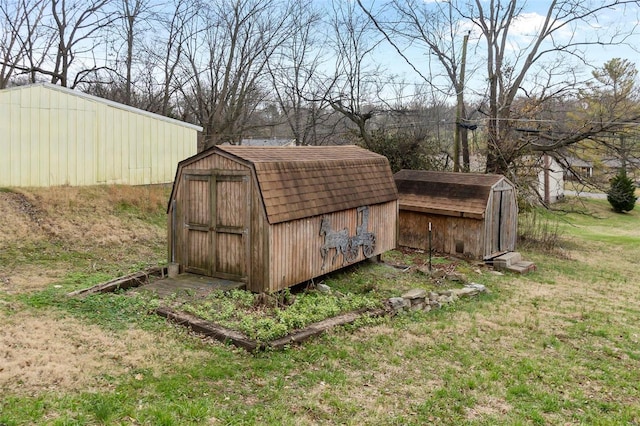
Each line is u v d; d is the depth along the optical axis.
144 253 11.73
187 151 17.34
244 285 9.06
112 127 15.06
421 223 15.62
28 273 9.34
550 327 9.34
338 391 5.86
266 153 9.84
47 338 6.34
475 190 14.87
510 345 8.20
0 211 11.62
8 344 6.02
